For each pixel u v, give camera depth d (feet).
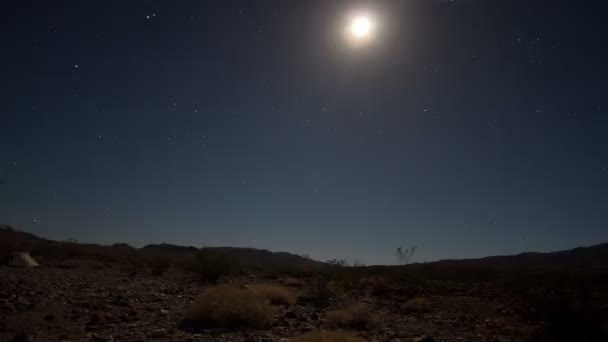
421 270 112.06
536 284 74.90
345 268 93.20
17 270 68.23
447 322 44.37
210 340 29.48
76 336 27.84
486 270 114.42
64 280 59.67
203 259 81.35
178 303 46.37
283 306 49.73
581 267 195.00
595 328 38.04
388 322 43.19
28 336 25.54
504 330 40.04
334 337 29.48
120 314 37.22
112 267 101.50
